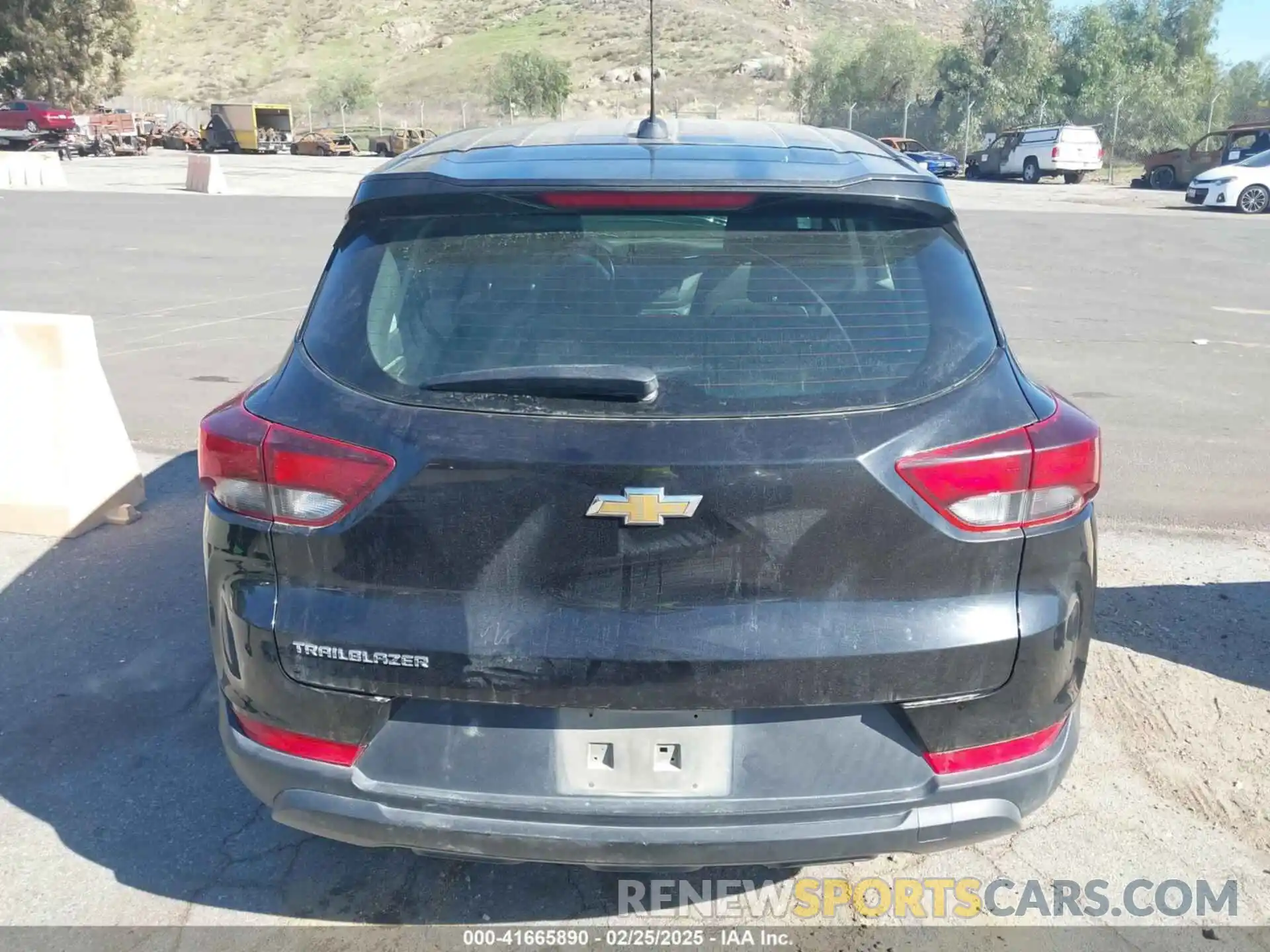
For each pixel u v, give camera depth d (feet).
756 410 7.67
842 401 7.77
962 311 8.49
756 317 8.12
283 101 337.11
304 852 10.37
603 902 9.76
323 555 7.80
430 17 409.28
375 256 8.65
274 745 8.13
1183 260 54.08
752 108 257.75
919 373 8.02
